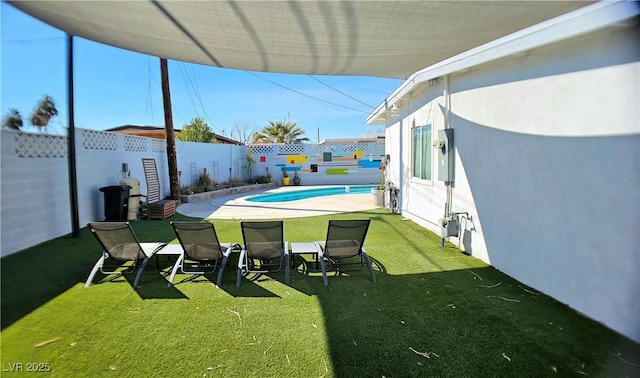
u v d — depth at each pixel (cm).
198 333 314
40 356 277
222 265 453
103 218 852
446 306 368
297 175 2020
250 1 288
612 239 305
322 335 312
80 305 371
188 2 291
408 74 625
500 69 455
